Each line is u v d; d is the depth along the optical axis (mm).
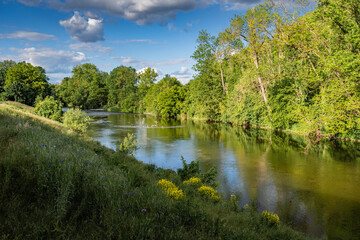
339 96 22625
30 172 4176
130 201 4496
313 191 12430
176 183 9430
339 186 13117
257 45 37031
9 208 3322
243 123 44344
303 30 28797
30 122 13430
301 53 30500
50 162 4695
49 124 17844
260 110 40406
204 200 7695
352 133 25047
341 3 20719
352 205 10711
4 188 3666
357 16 20359
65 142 9758
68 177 4223
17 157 4555
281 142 26516
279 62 35125
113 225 3482
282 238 5883
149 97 90500
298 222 9156
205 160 19250
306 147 23375
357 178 14383
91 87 108938
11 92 48094
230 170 16422
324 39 26859
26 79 62750
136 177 7457
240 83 44156
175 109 73500
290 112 31750
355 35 19500
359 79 20484
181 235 3699
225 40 50312
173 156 20656
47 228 3053
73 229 3277
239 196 11797
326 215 9742
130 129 39531
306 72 29406
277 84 34938
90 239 3178
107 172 6383
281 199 11406
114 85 115375
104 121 54438
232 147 24641
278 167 17016
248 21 37469
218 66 59469
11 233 2918
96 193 4371
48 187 3953
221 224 4758
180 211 4668
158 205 4684
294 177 14766
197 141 28375
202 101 58500
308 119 26078
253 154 21312
